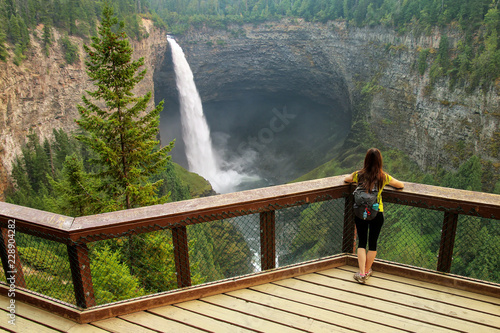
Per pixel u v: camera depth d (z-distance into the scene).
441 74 66.94
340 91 100.00
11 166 48.84
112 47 12.55
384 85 83.62
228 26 97.25
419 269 4.65
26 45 53.47
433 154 71.56
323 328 3.92
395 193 4.56
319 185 4.71
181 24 96.19
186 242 4.38
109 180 13.14
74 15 63.94
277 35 97.44
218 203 4.32
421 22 71.81
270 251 4.73
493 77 58.19
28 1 57.62
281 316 4.11
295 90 106.44
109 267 6.66
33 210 4.26
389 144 84.56
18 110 50.91
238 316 4.13
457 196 4.29
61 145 53.31
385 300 4.32
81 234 3.95
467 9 64.19
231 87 105.38
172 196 57.31
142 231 4.14
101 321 4.14
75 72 62.16
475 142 62.09
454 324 3.93
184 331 3.93
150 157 13.22
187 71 96.00
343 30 90.50
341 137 107.12
